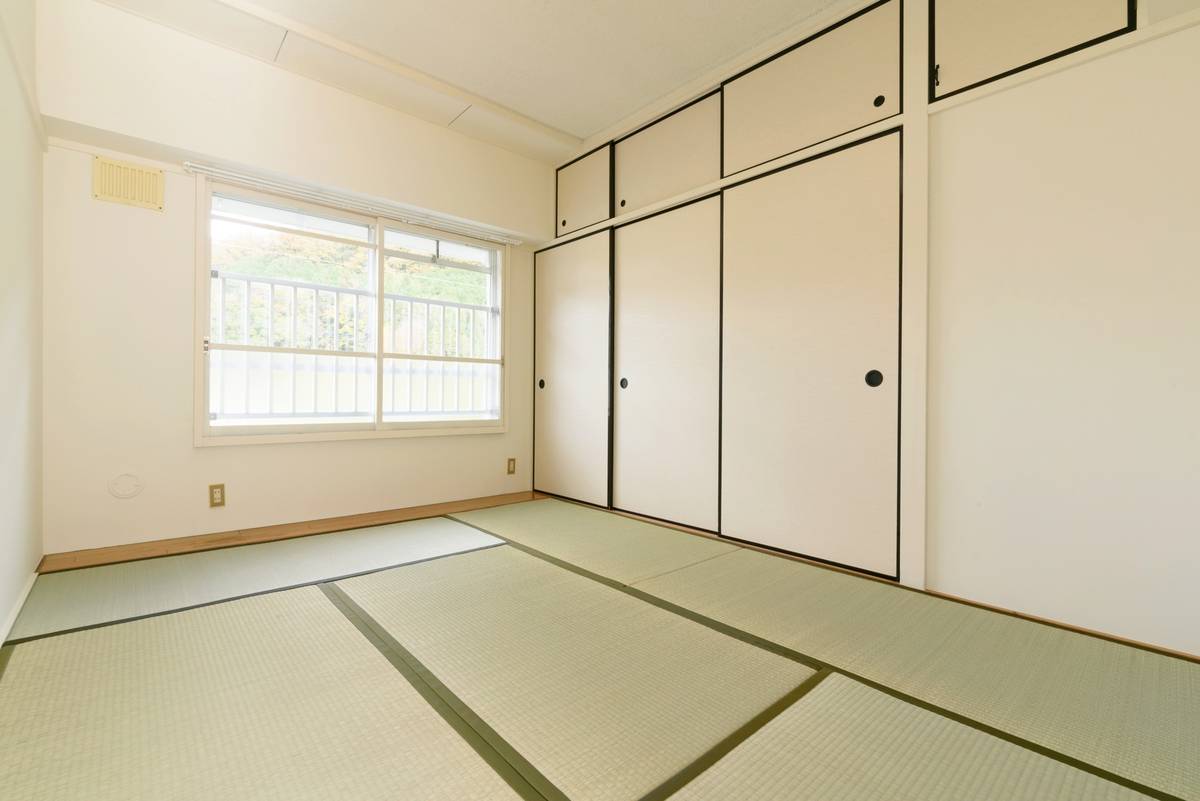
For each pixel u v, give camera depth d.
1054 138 1.95
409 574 2.33
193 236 2.80
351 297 3.43
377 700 1.37
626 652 1.65
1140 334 1.79
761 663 1.60
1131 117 1.80
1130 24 1.79
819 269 2.62
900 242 2.33
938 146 2.24
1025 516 2.02
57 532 2.48
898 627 1.87
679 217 3.32
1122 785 1.09
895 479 2.35
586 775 1.11
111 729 1.23
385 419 3.58
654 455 3.47
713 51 2.90
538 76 3.13
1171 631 1.74
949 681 1.51
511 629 1.80
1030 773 1.12
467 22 2.66
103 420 2.58
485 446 4.11
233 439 2.93
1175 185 1.73
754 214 2.90
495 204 3.87
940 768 1.14
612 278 3.76
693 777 1.10
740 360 2.97
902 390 2.31
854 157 2.49
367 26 2.68
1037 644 1.75
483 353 4.14
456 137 3.65
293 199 3.16
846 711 1.35
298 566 2.41
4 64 1.73
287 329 3.18
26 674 1.46
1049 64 1.95
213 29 2.62
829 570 2.49
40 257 2.35
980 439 2.13
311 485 3.24
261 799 1.03
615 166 3.75
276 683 1.44
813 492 2.64
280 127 2.92
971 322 2.15
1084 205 1.89
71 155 2.49
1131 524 1.81
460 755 1.16
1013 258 2.05
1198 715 1.35
